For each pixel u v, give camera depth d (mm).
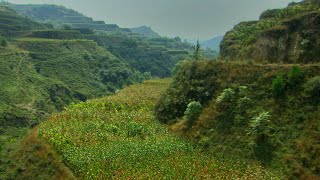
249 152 34031
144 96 67562
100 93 172000
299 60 42969
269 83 39531
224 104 41125
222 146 36781
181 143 39969
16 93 134250
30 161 44688
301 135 32188
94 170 35906
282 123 34375
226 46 68062
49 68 178750
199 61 50719
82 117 54188
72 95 160375
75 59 195625
